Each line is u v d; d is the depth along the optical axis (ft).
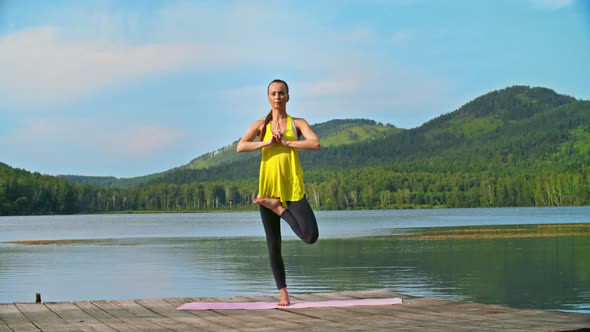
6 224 328.90
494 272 71.51
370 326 18.90
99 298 55.88
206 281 67.10
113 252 115.03
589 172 597.11
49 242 152.56
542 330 17.51
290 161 21.15
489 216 335.47
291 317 20.99
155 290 60.80
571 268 74.18
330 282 64.08
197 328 19.13
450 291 57.06
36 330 19.22
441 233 163.43
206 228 250.37
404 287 60.08
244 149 21.33
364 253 101.35
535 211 431.02
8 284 66.64
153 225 299.17
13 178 554.05
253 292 58.08
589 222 220.23
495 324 18.79
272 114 21.80
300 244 126.41
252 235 182.70
